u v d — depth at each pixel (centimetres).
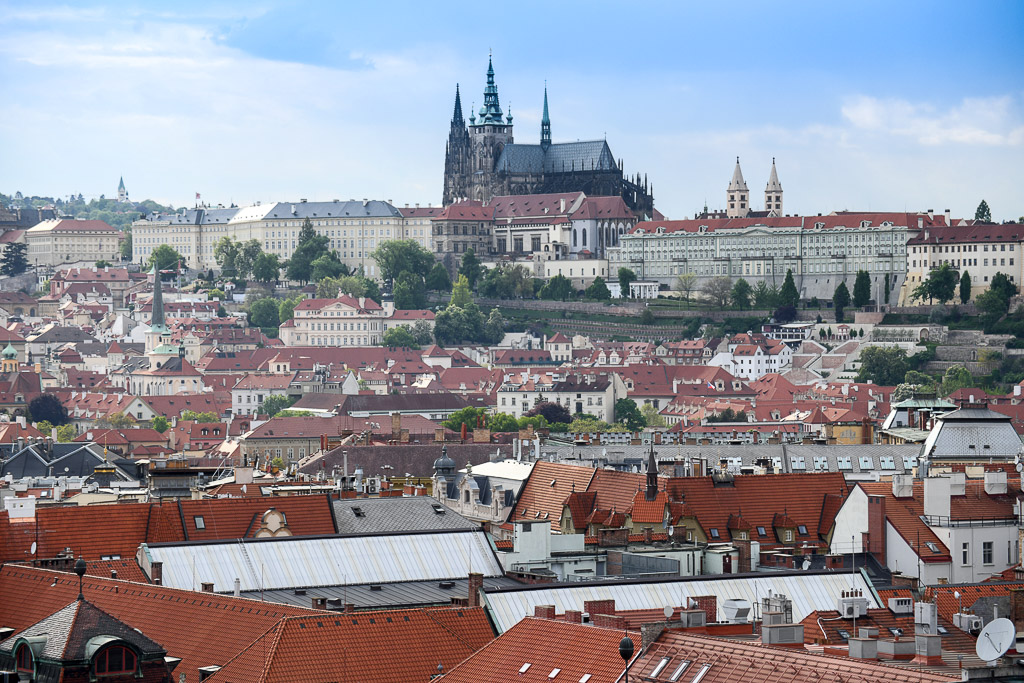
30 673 18438
